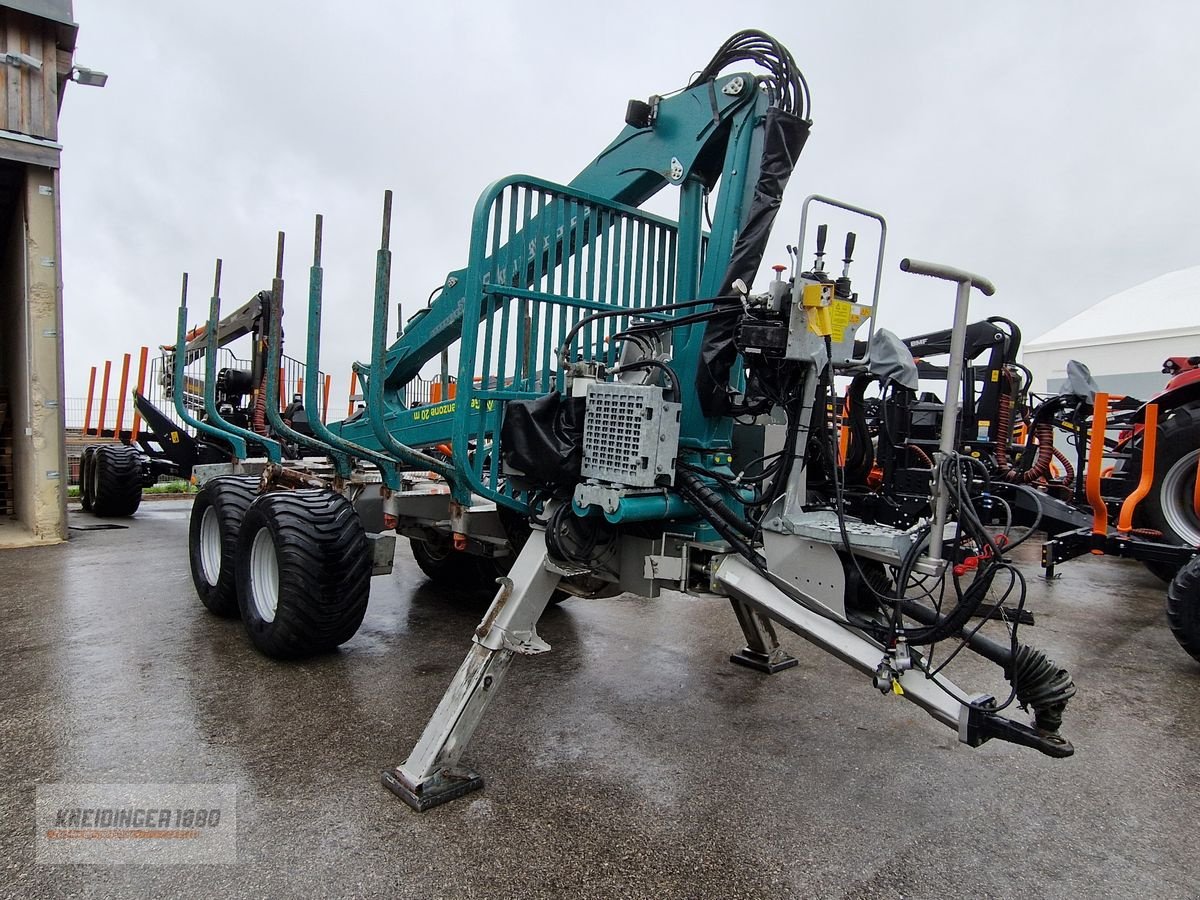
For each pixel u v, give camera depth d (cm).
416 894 204
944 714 238
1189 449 483
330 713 319
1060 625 505
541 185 320
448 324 408
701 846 232
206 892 202
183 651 394
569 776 273
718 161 336
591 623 478
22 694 333
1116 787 277
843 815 253
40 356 696
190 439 835
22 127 667
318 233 353
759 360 275
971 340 557
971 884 217
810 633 255
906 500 471
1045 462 579
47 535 703
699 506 272
